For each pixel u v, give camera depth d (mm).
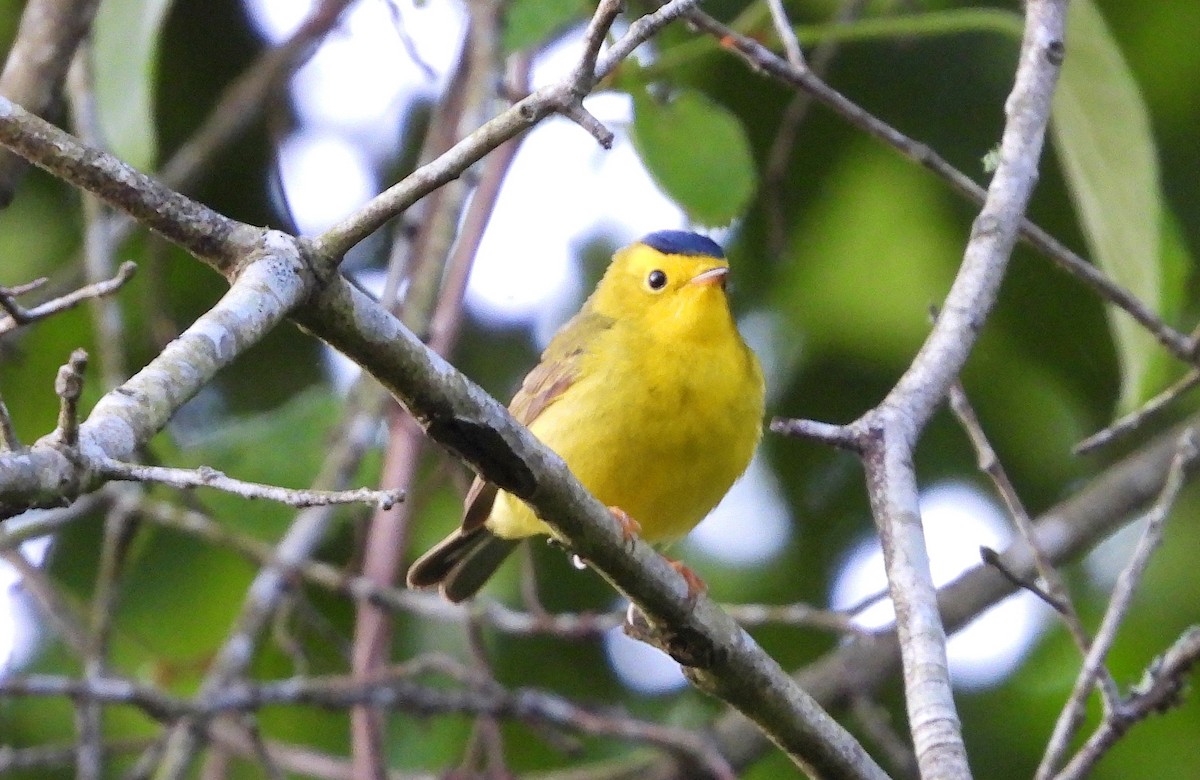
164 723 10625
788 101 13016
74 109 11039
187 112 13633
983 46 12773
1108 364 13023
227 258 5820
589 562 7180
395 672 10836
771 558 12883
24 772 12781
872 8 12977
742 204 10641
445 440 6473
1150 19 12906
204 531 11008
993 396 12930
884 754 13273
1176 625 12508
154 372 5199
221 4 13523
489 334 13328
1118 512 12359
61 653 12766
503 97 11148
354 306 5988
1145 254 10055
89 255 11062
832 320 12555
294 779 12758
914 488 7508
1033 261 13109
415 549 12922
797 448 12906
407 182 5910
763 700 7617
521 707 10906
